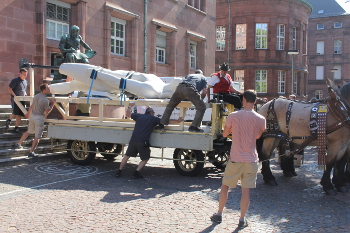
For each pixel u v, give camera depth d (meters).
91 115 9.94
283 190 7.25
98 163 9.92
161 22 21.23
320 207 6.07
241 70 37.09
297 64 37.78
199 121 7.96
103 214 5.50
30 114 9.54
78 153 9.65
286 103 7.51
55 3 15.77
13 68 14.04
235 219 5.38
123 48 19.44
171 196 6.61
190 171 8.39
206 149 7.88
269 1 35.78
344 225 5.18
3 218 5.25
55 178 7.85
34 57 14.77
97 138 9.05
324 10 55.53
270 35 36.12
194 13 24.22
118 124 8.86
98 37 17.38
